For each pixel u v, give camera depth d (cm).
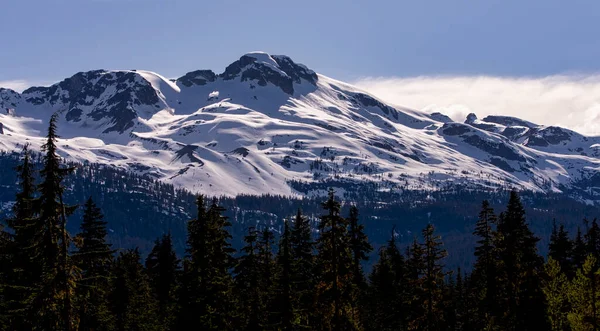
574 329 5866
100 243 5894
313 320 6147
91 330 4522
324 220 5044
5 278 4328
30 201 3616
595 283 5716
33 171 4388
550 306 6506
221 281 5278
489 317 7181
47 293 3588
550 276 6669
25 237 3750
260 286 6028
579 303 5947
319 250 5175
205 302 5238
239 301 5788
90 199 6041
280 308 5575
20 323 3850
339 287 5100
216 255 5303
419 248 6019
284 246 5666
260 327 5466
